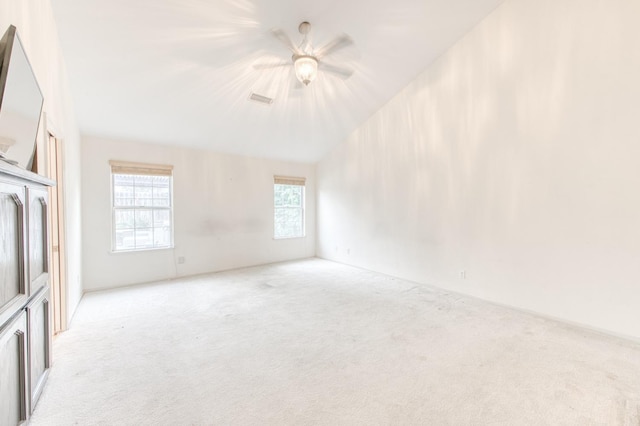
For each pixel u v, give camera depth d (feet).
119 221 14.61
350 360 7.59
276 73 12.26
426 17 10.95
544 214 10.31
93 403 5.90
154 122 13.71
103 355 7.81
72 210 10.77
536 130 10.41
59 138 9.17
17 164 4.98
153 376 6.86
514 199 11.09
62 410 5.69
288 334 9.12
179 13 8.77
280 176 20.44
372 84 14.40
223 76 11.76
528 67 10.53
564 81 9.70
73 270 10.84
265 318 10.42
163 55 10.17
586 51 9.21
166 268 15.79
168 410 5.72
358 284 14.89
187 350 8.11
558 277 10.03
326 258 21.40
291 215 21.48
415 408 5.77
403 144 15.37
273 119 15.58
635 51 8.32
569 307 9.81
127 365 7.32
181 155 16.25
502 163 11.38
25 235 4.92
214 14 9.02
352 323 9.98
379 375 6.91
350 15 10.12
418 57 13.09
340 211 19.97
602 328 9.12
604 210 9.01
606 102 8.87
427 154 14.20
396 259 16.07
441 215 13.69
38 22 6.91
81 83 10.63
